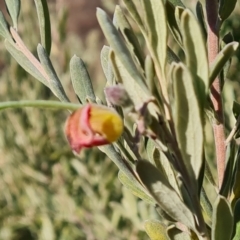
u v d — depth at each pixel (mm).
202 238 222
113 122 196
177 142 213
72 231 781
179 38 253
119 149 249
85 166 755
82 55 878
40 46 253
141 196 266
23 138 816
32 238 901
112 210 754
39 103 203
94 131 195
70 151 789
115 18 238
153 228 263
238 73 521
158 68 216
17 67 813
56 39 775
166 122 215
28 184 816
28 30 785
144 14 212
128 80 211
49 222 770
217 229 217
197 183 213
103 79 820
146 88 207
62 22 777
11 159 815
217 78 255
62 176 795
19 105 203
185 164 211
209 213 266
